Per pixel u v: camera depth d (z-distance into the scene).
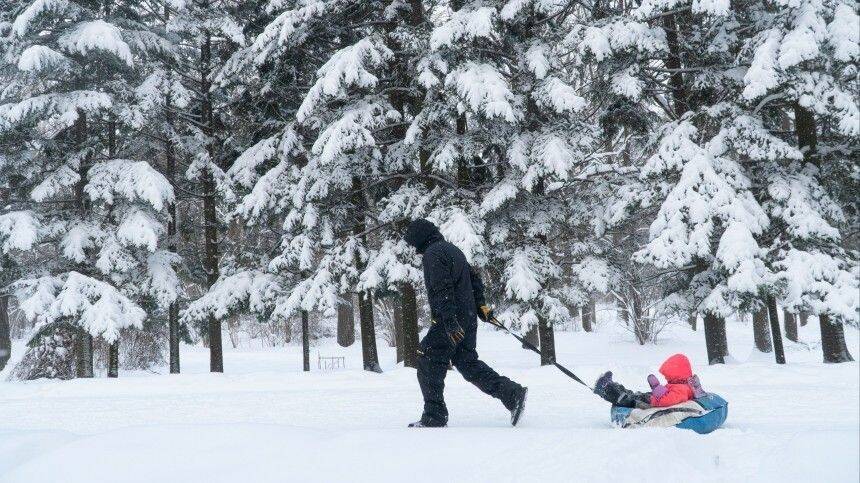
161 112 24.80
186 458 4.71
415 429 5.31
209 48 25.92
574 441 4.76
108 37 21.23
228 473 4.43
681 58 20.67
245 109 25.58
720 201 16.75
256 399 12.30
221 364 26.08
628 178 19.91
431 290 6.59
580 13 23.75
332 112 22.39
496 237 19.69
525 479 4.05
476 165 21.34
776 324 19.31
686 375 6.49
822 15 15.36
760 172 18.28
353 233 23.72
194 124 26.44
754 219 16.78
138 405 12.22
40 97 21.61
